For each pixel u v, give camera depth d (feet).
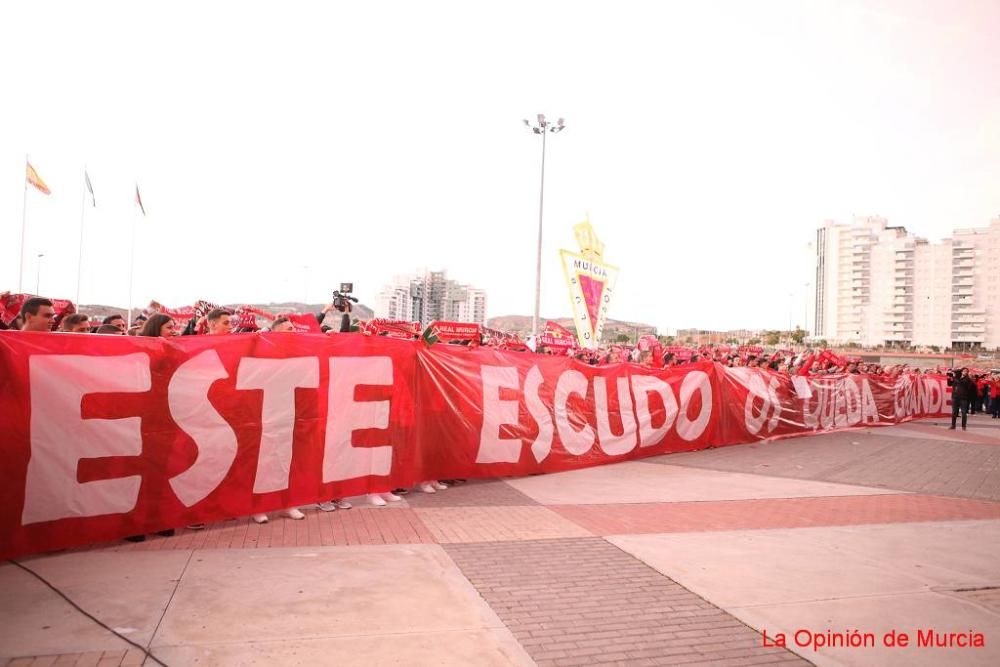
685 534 20.36
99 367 16.74
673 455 38.40
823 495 27.58
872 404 62.69
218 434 18.97
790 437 49.62
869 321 565.53
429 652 11.60
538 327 105.70
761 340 497.46
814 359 65.67
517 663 11.41
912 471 35.14
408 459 24.52
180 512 18.17
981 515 24.77
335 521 20.45
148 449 17.54
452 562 16.71
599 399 33.96
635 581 15.85
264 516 19.95
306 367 21.18
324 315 32.09
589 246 62.90
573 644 12.28
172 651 11.14
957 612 14.56
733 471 33.30
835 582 16.28
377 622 12.78
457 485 27.25
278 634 12.01
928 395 77.82
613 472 31.86
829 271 596.70
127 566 15.31
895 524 22.74
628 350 70.54
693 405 40.32
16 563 15.15
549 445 30.91
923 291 540.11
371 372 23.18
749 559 17.93
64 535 16.07
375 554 17.07
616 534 20.10
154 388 17.71
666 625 13.33
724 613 14.06
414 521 20.80
